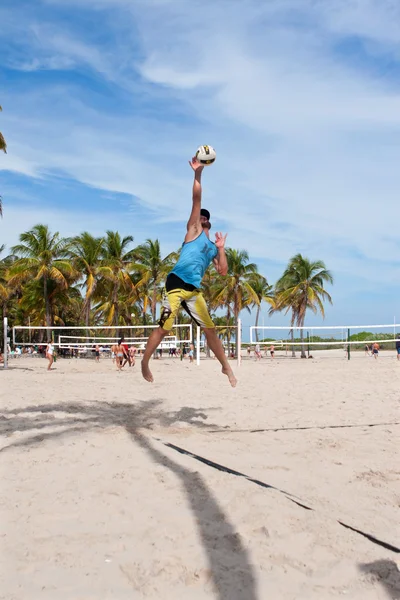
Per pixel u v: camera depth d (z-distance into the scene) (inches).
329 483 154.0
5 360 804.0
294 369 685.3
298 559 105.2
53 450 187.2
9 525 121.8
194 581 96.9
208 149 189.0
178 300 194.2
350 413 280.1
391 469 168.1
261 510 129.3
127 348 783.1
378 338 1898.4
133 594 92.4
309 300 1866.4
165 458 176.1
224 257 204.8
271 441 207.2
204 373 601.6
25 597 90.8
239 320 784.9
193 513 128.3
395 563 104.1
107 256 1760.6
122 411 281.4
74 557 105.6
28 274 1646.2
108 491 144.1
